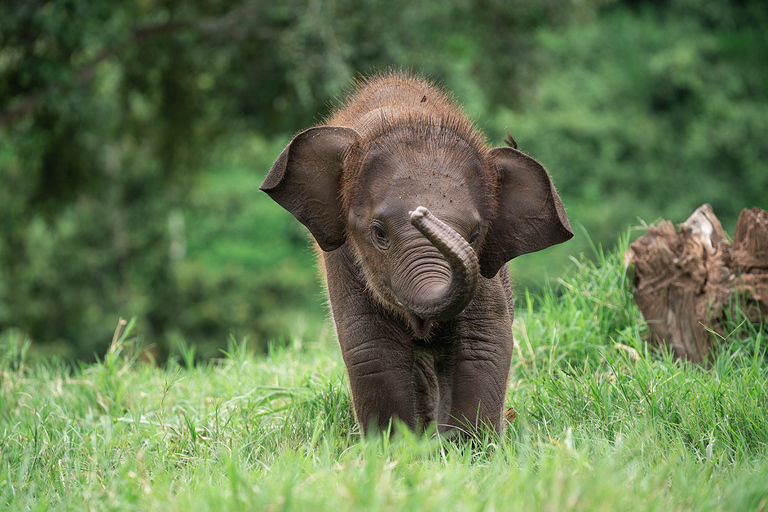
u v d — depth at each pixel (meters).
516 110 31.59
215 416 8.62
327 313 10.39
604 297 10.91
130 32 25.03
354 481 5.33
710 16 69.75
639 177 58.53
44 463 7.77
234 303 38.22
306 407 8.88
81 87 23.41
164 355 35.97
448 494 5.02
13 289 34.84
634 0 71.31
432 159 7.02
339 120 8.80
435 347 8.20
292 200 7.58
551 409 8.23
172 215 47.44
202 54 27.73
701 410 7.66
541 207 7.40
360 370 7.73
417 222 5.70
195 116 30.88
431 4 26.33
